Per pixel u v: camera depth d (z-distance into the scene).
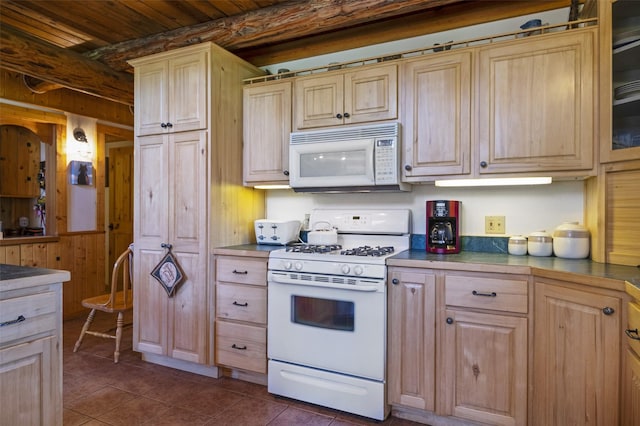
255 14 2.55
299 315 2.26
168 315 2.68
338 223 2.71
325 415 2.13
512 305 1.79
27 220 4.47
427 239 2.35
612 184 1.84
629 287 1.34
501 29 2.39
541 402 1.72
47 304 1.50
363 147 2.30
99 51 3.16
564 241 2.03
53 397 1.51
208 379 2.56
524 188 2.31
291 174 2.53
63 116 4.02
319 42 2.89
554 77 1.94
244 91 2.78
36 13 2.63
